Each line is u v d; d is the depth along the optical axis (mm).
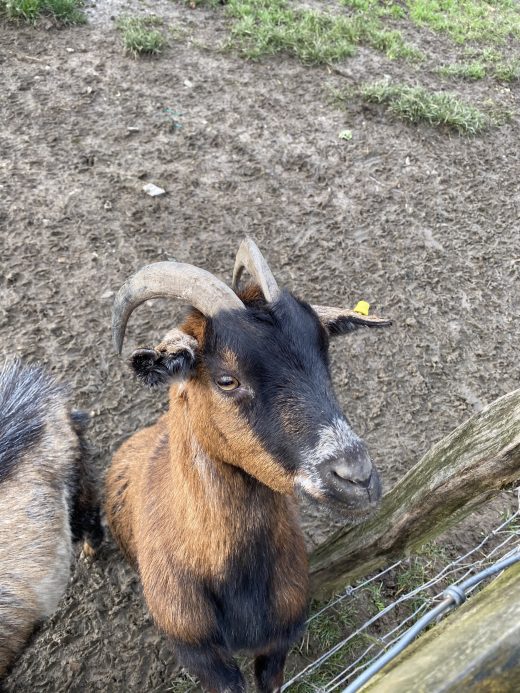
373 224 1479
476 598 394
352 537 738
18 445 783
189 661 655
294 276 1334
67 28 1926
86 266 1278
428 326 1276
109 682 789
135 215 1397
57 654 809
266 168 1579
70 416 890
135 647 820
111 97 1705
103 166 1501
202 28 2039
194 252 1345
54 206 1386
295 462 514
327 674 798
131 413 1067
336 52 1999
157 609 649
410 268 1389
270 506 599
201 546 601
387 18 2328
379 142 1725
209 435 558
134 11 2045
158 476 675
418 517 652
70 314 1191
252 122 1712
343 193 1548
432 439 1095
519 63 2180
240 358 513
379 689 328
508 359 1237
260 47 1956
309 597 757
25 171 1457
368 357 1205
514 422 538
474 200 1591
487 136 1825
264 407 518
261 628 642
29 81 1708
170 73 1826
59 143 1544
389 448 1075
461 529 971
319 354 538
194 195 1474
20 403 829
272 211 1469
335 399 529
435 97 1848
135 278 565
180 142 1604
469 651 315
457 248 1453
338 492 498
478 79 2090
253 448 531
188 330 575
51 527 774
